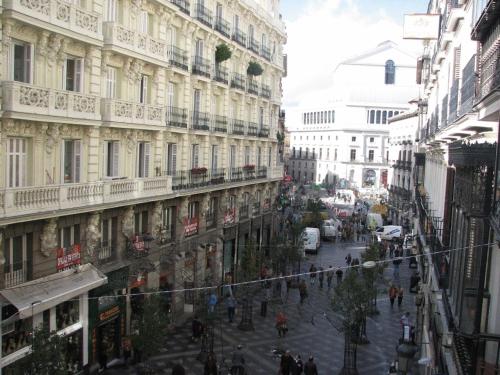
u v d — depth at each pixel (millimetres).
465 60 20125
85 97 22391
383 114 113750
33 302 19281
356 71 115500
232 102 40375
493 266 11430
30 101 19328
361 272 30641
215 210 38156
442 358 14203
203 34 34562
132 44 25344
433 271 20344
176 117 31203
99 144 24234
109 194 24203
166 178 29094
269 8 48125
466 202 12570
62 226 21891
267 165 48969
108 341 25406
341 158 114500
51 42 20828
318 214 61281
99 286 23656
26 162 20531
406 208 69375
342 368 25578
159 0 27812
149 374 23438
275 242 42531
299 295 38594
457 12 20625
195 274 33844
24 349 19641
